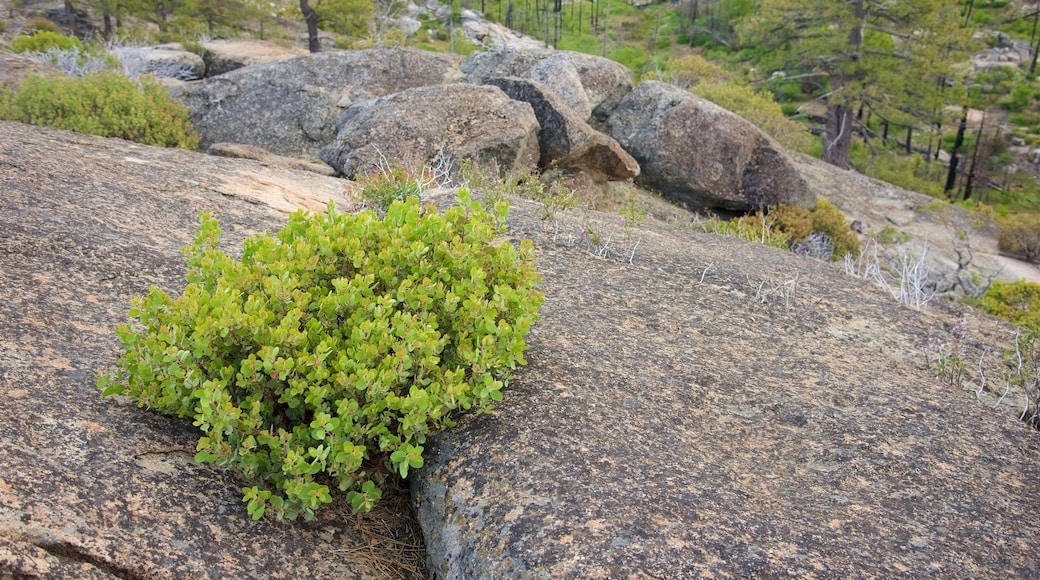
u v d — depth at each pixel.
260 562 2.03
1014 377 3.86
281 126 11.62
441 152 8.31
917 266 5.54
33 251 3.21
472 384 2.49
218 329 2.23
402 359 2.25
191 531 2.02
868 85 23.41
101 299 3.03
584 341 3.36
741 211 12.41
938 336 4.36
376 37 25.73
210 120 11.57
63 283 3.05
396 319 2.38
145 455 2.21
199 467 2.26
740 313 4.12
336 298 2.44
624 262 4.67
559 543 1.99
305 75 12.05
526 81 10.04
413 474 2.49
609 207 10.13
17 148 4.63
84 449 2.14
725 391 3.06
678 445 2.56
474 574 2.03
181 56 16.98
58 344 2.62
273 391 2.31
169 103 10.73
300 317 2.45
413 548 2.33
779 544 2.04
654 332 3.63
